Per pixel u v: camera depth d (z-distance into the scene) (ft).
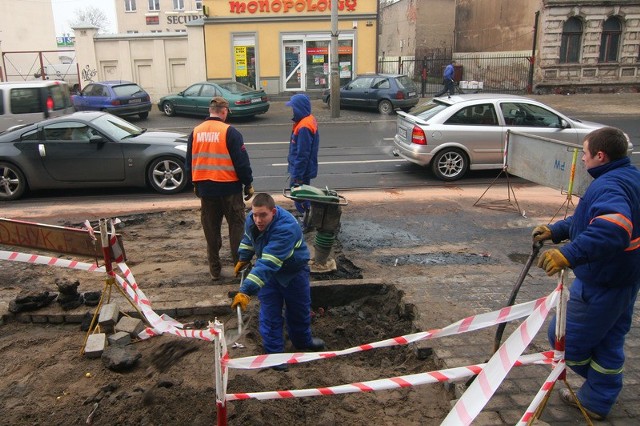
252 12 79.41
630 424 10.91
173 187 32.71
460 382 12.43
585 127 34.32
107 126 33.09
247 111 63.67
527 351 13.61
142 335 14.97
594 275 9.98
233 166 18.04
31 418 11.72
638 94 81.30
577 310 10.40
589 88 83.71
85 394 12.60
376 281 18.19
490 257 21.33
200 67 81.92
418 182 34.50
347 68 81.15
